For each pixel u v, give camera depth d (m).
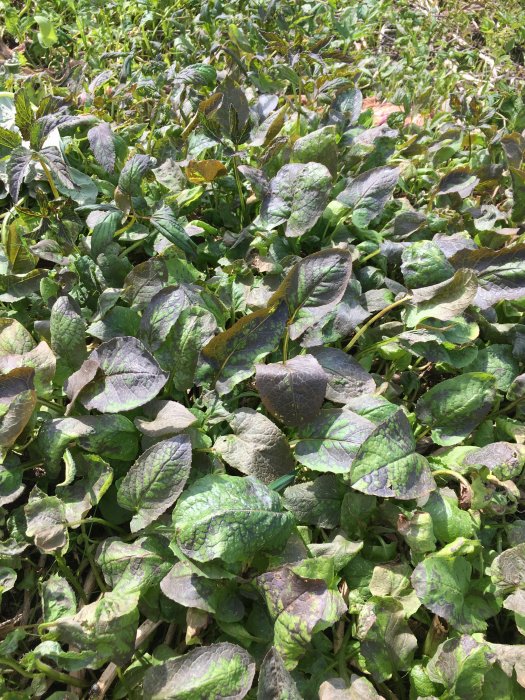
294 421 0.41
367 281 0.53
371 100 0.84
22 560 0.43
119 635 0.34
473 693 0.33
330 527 0.41
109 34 0.90
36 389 0.43
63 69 0.83
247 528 0.36
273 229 0.54
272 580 0.35
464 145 0.74
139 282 0.48
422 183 0.67
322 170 0.51
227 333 0.43
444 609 0.36
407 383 0.52
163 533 0.38
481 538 0.42
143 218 0.52
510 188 0.65
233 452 0.41
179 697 0.32
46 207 0.54
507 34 1.00
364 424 0.41
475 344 0.52
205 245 0.57
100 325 0.47
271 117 0.62
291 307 0.45
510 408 0.48
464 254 0.49
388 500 0.41
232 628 0.36
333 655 0.38
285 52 0.77
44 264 0.59
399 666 0.36
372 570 0.40
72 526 0.41
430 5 1.15
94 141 0.56
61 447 0.40
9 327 0.46
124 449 0.42
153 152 0.64
